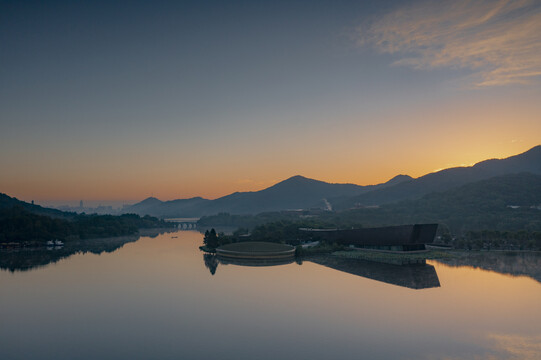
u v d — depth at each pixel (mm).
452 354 52938
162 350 55156
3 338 61188
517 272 122312
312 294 88938
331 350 54375
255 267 140125
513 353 53250
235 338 59656
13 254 197125
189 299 85438
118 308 78625
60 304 82625
